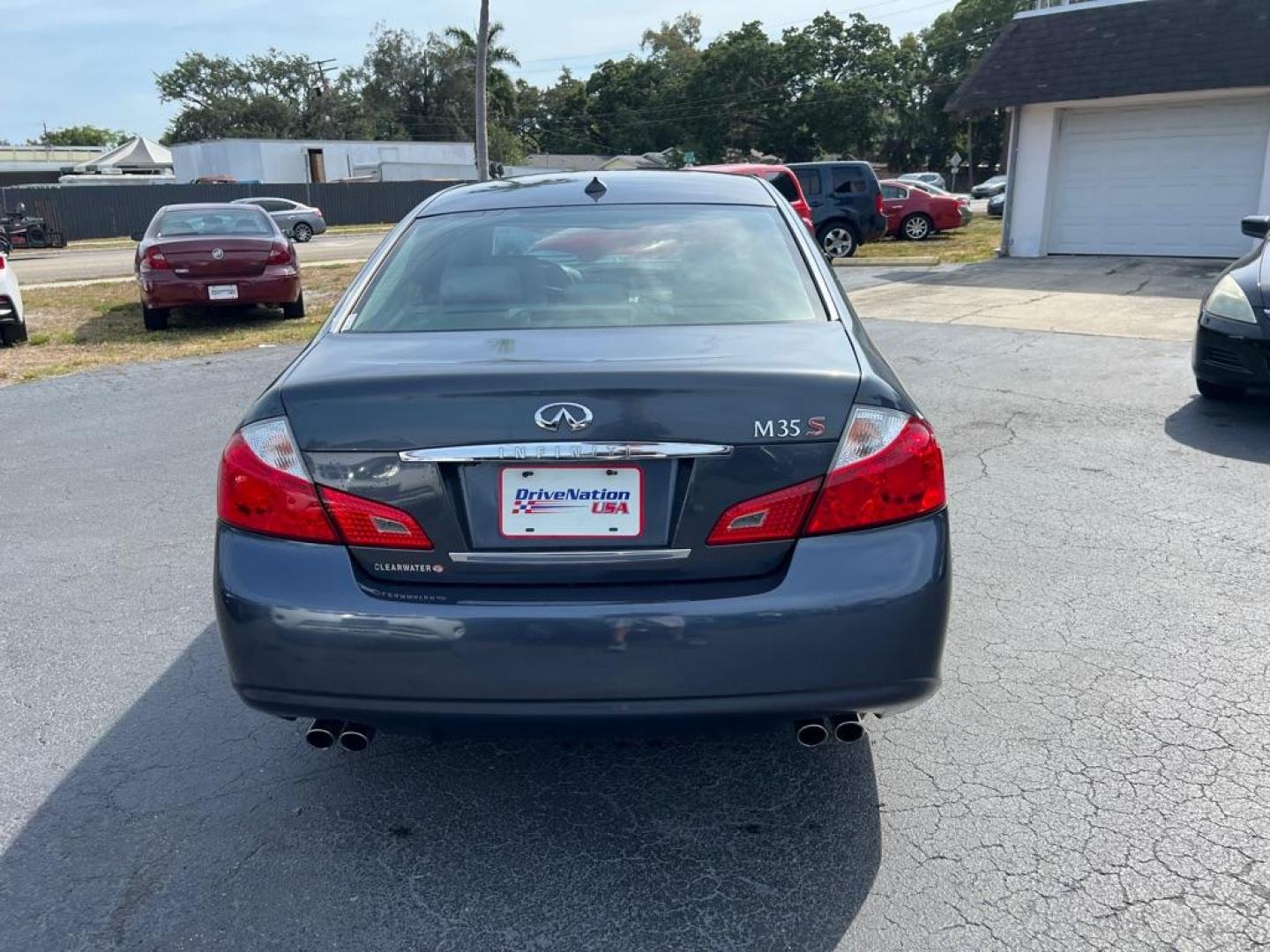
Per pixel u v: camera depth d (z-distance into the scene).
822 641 2.20
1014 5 75.50
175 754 2.99
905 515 2.28
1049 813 2.62
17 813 2.71
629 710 2.21
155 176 58.81
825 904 2.32
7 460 6.13
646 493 2.22
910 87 76.56
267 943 2.23
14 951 2.21
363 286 3.04
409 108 74.31
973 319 10.66
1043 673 3.34
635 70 86.19
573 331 2.65
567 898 2.36
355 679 2.24
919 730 3.03
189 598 4.12
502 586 2.25
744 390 2.21
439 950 2.21
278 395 2.33
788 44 71.81
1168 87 15.27
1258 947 2.14
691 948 2.20
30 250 33.28
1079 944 2.17
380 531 2.25
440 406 2.21
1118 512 4.82
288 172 48.97
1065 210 17.33
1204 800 2.65
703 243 3.11
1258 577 4.06
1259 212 15.62
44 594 4.16
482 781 2.84
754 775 2.84
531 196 3.42
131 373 8.72
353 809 2.72
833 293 2.94
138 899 2.38
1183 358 8.34
